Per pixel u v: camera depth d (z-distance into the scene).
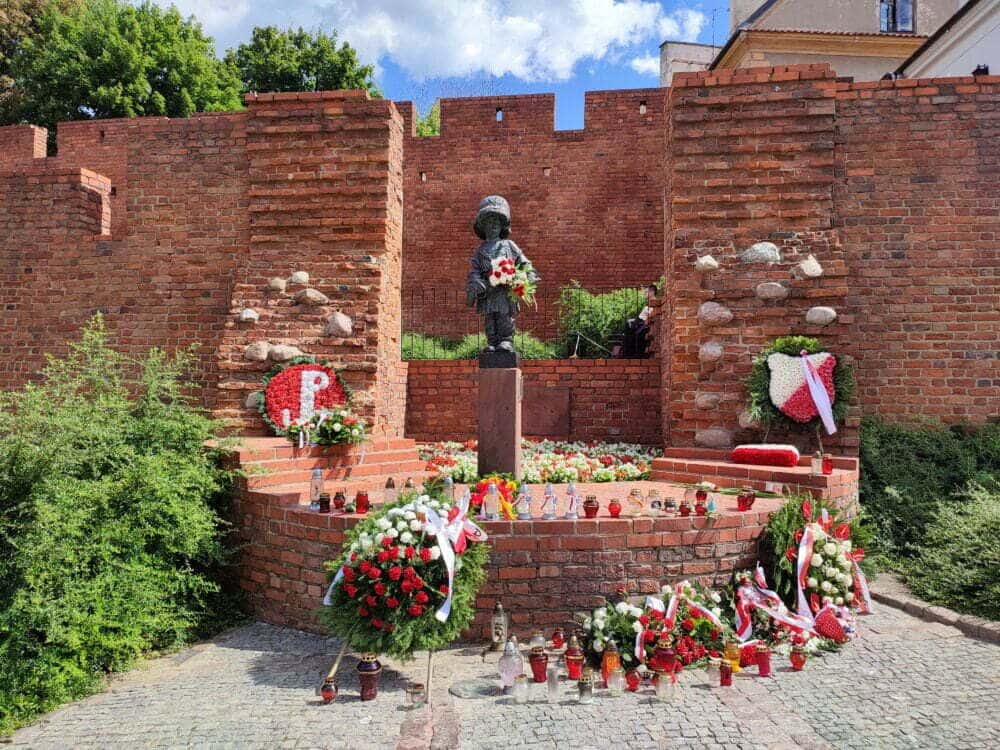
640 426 10.48
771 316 8.13
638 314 12.13
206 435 6.70
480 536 4.75
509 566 5.14
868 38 15.40
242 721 4.04
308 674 4.77
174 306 9.41
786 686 4.41
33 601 4.62
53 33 21.84
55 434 5.43
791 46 15.81
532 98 16.38
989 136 8.59
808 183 8.38
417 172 16.69
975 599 5.68
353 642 4.43
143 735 3.93
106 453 5.78
